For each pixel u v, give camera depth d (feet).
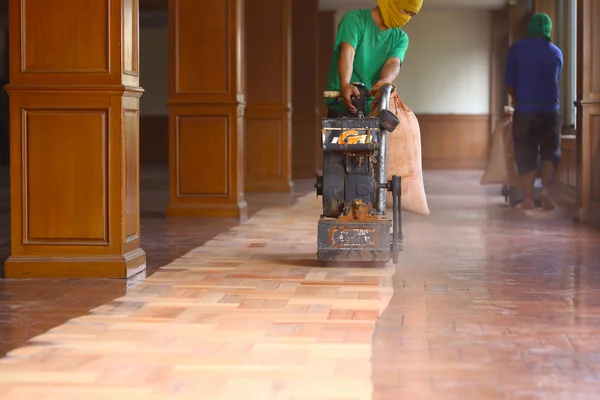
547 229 24.04
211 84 28.37
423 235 22.72
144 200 34.71
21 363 10.58
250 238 22.36
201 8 28.40
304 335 11.89
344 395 9.36
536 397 9.30
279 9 39.99
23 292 15.06
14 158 16.56
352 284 15.64
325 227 17.33
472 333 12.00
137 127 17.43
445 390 9.52
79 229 16.56
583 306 13.78
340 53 18.37
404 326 12.41
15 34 16.39
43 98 16.44
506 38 56.70
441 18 60.08
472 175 51.21
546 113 29.40
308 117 49.90
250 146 40.04
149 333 12.03
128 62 16.84
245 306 13.76
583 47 25.31
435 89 60.49
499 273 16.83
